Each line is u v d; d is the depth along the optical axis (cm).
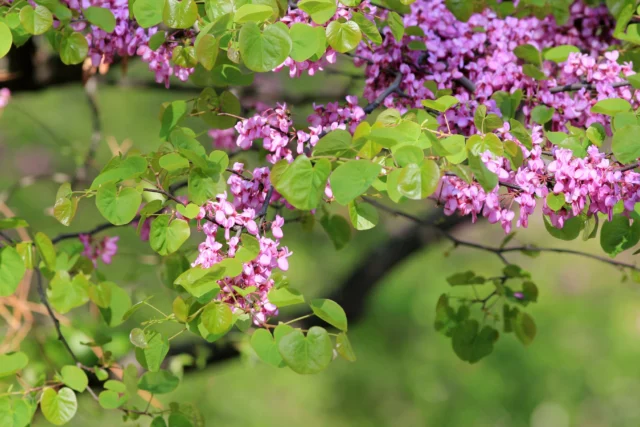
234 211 420
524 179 421
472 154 415
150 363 423
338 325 419
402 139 417
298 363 417
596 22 456
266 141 425
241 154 468
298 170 416
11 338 478
